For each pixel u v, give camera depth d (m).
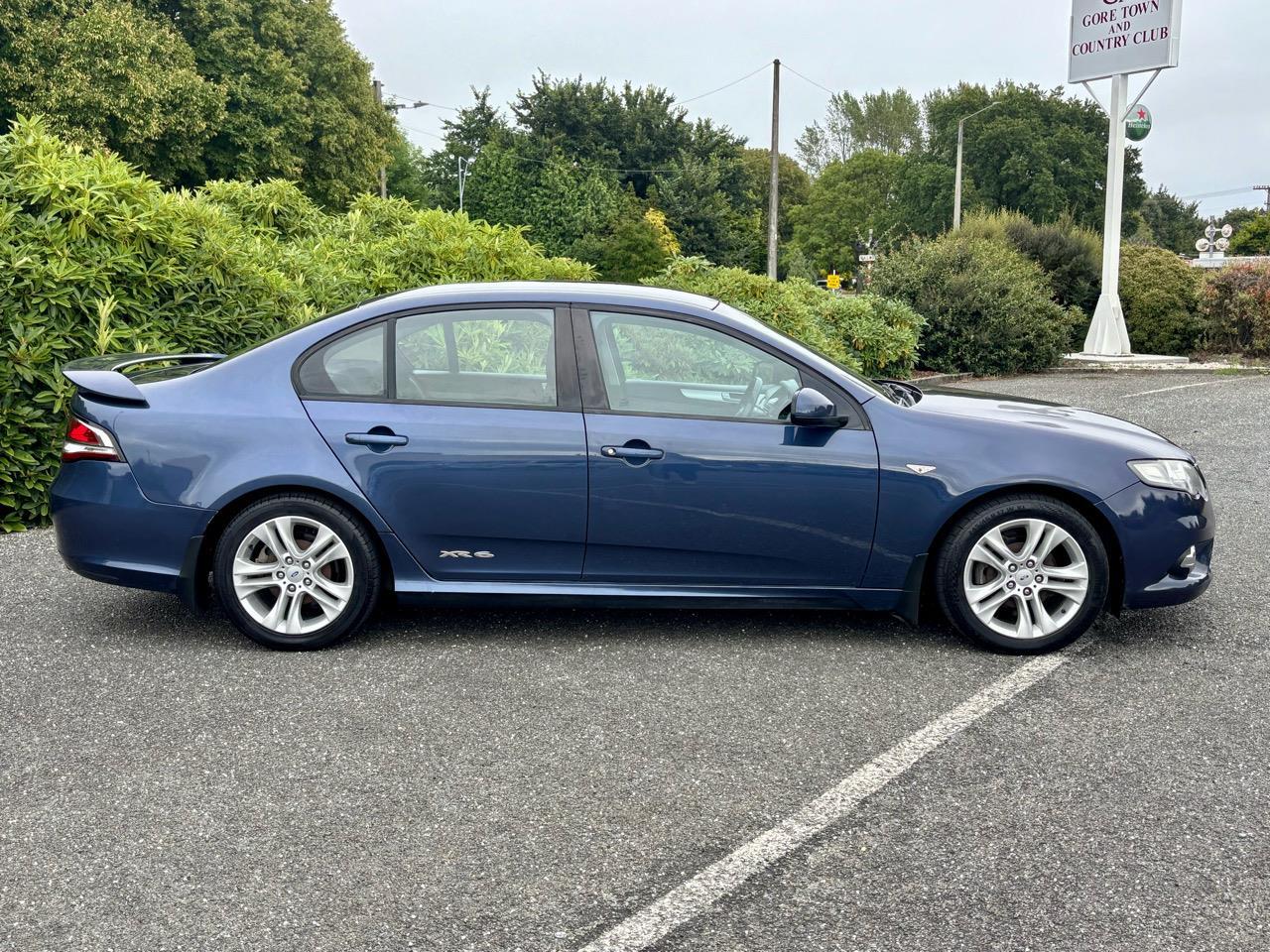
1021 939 2.59
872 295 17.78
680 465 4.46
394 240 10.30
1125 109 19.27
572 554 4.57
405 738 3.75
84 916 2.69
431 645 4.71
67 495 4.56
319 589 4.59
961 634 4.63
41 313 6.75
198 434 4.51
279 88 37.75
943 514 4.48
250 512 4.51
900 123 95.69
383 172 51.12
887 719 3.92
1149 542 4.52
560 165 62.78
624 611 5.20
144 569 4.54
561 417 4.51
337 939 2.60
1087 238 21.52
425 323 4.63
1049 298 18.77
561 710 4.00
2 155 7.31
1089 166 66.38
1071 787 3.37
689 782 3.42
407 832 3.11
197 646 4.68
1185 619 5.08
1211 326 20.31
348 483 4.48
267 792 3.35
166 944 2.58
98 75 30.28
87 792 3.34
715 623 5.03
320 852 3.00
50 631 4.85
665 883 2.85
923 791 3.35
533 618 5.09
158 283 7.43
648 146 68.25
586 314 4.62
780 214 94.25
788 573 4.57
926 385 5.49
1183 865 2.92
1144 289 20.61
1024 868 2.91
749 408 4.55
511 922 2.67
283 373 4.60
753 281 12.69
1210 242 44.38
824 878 2.87
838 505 4.49
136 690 4.16
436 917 2.69
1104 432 4.68
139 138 31.03
